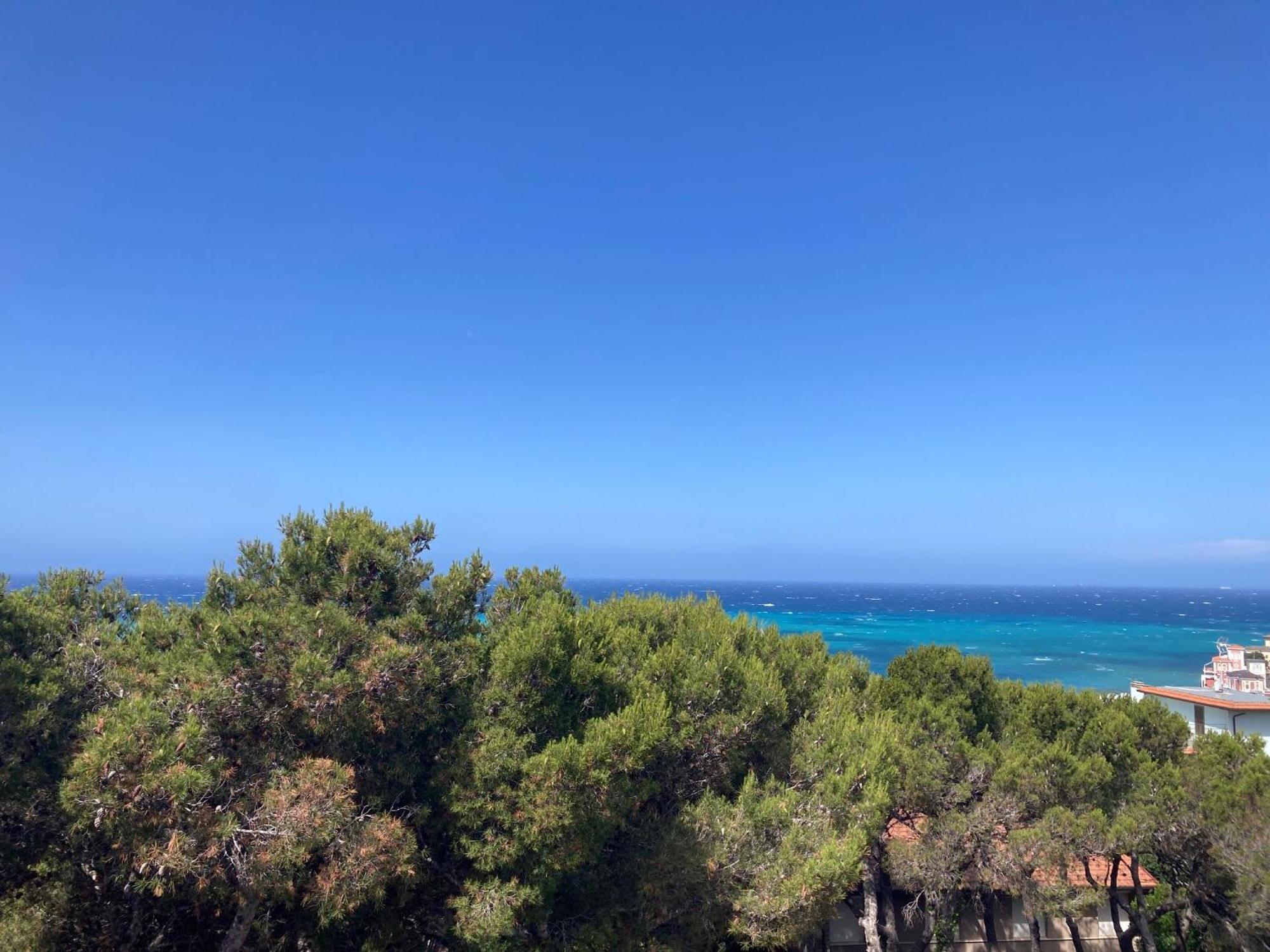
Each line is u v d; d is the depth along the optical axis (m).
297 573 14.95
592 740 14.09
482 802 13.55
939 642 140.88
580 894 15.71
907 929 25.22
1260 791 17.52
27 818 13.34
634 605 22.81
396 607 15.20
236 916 13.95
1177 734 21.23
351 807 12.59
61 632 16.02
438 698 14.87
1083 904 18.08
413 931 15.34
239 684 12.93
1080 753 20.38
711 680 17.34
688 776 17.44
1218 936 19.67
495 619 17.53
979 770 20.16
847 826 16.41
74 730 14.11
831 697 20.86
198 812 11.67
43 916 12.93
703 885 15.21
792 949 19.67
